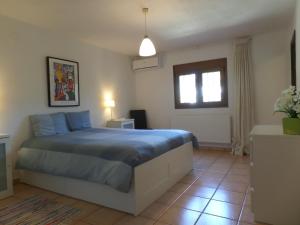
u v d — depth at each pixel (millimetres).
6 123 3027
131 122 4887
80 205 2361
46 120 3348
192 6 2885
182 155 3148
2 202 2480
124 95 5352
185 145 3260
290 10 3139
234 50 4398
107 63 4875
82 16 3092
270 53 4152
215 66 4684
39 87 3467
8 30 3062
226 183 2857
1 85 2980
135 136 2951
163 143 2666
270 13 3234
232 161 3873
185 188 2738
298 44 2781
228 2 2826
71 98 3988
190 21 3402
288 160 1839
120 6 2807
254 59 4297
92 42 4367
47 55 3594
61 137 3047
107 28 3600
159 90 5398
